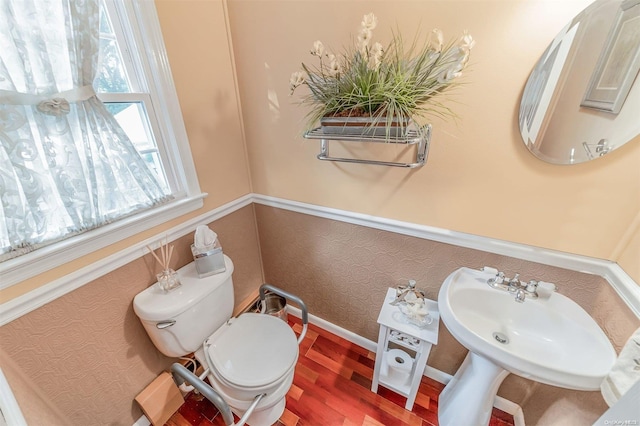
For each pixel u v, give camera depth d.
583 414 0.81
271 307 1.77
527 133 0.80
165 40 0.97
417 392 1.33
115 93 0.89
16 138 0.68
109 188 0.90
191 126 1.13
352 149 1.12
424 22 0.83
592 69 0.68
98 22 0.76
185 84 1.07
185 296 1.04
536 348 0.89
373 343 1.55
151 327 0.98
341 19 0.95
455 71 0.71
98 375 0.97
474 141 0.89
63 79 0.75
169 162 1.10
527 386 1.11
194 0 1.04
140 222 1.00
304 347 1.60
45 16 0.69
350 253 1.37
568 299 0.90
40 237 0.77
